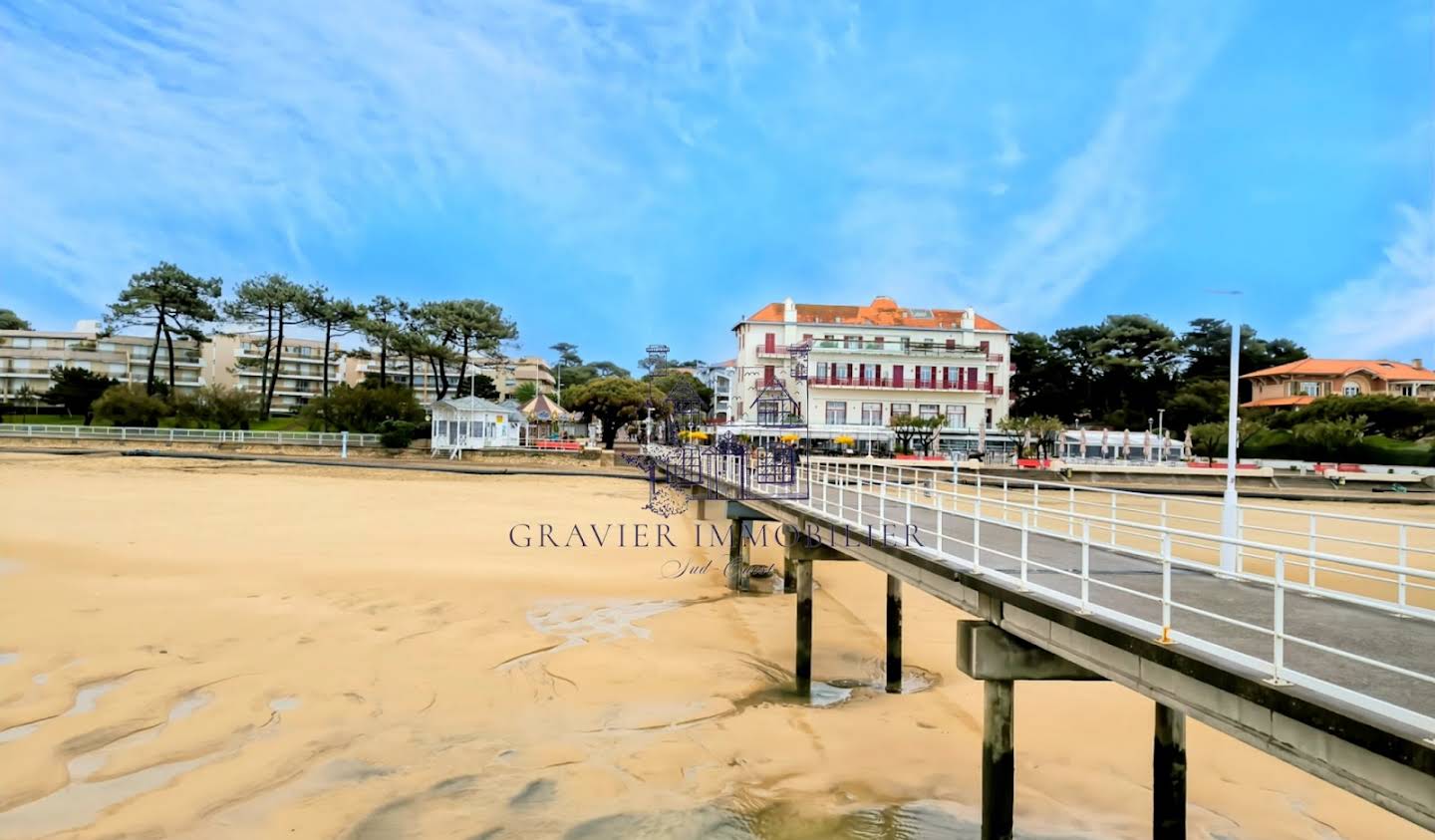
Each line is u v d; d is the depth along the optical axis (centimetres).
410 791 996
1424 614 715
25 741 1062
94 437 5869
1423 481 4875
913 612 1983
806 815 982
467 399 5862
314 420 6681
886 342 6531
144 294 7100
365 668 1395
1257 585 962
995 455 5916
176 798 944
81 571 1997
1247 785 1052
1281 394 7231
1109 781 1078
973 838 941
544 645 1587
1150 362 8119
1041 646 796
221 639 1501
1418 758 437
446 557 2334
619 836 921
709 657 1567
